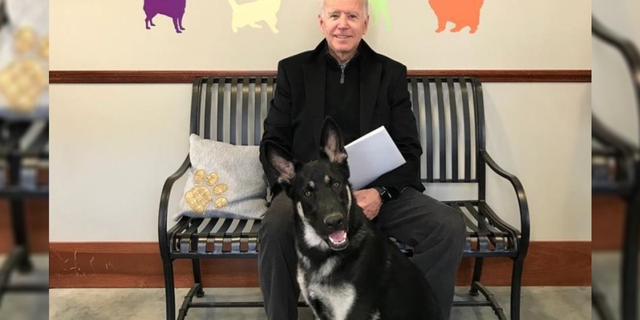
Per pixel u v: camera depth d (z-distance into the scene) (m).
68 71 2.74
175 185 2.83
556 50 2.76
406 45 2.75
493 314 2.59
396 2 2.72
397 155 2.11
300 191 1.91
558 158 2.83
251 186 2.46
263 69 2.77
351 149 2.04
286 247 2.00
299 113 2.37
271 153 2.00
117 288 2.88
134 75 2.75
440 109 2.70
